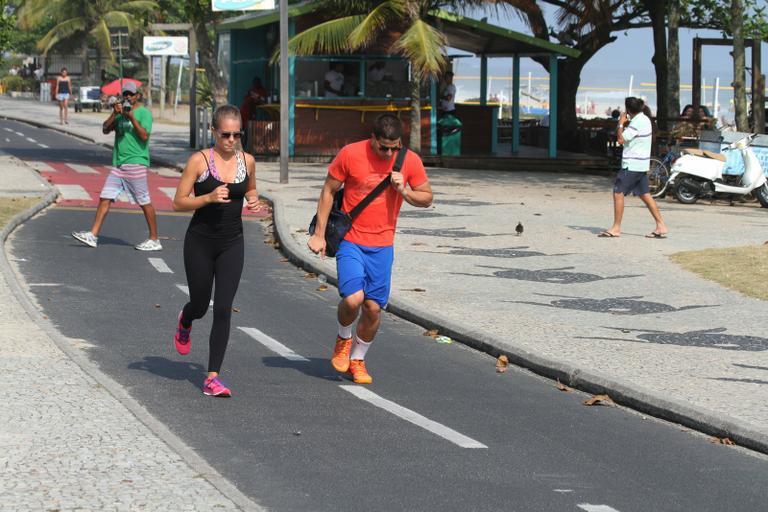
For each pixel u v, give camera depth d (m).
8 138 52.38
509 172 41.06
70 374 10.48
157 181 33.53
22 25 97.56
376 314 11.01
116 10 95.94
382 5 39.72
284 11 32.75
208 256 10.30
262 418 9.64
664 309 15.05
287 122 32.88
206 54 48.50
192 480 7.59
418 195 10.67
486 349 12.87
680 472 8.62
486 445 9.13
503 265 18.58
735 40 34.59
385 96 42.91
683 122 37.75
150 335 12.92
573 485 8.19
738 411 10.05
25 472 7.61
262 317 14.46
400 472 8.31
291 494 7.73
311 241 10.83
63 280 16.30
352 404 10.27
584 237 22.23
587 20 44.88
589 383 11.15
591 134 48.12
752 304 15.48
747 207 29.30
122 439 8.49
